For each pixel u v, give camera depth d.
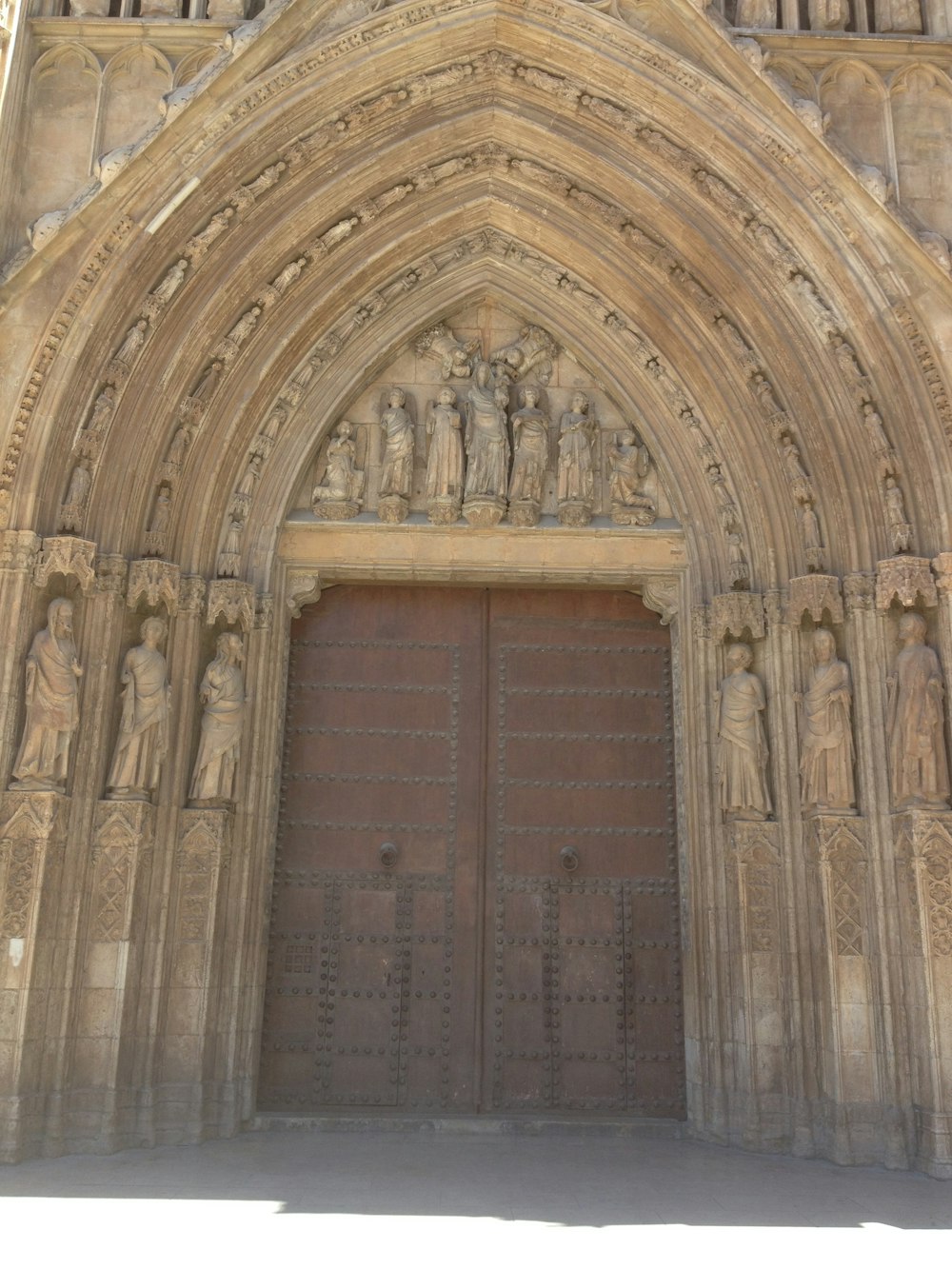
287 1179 9.08
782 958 11.29
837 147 11.41
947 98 12.09
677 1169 9.85
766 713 11.97
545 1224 7.81
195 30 11.88
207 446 12.27
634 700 12.95
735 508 12.59
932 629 11.27
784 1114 10.95
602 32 11.84
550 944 12.22
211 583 12.02
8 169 11.33
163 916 11.04
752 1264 7.03
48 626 10.83
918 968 10.48
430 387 13.40
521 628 13.13
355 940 12.15
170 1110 10.77
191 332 11.94
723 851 11.79
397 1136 11.16
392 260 13.07
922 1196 9.09
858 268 11.45
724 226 12.12
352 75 11.83
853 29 12.52
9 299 10.99
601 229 12.88
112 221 11.16
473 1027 11.96
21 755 10.48
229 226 11.93
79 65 11.93
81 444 11.30
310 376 12.89
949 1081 10.09
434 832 12.49
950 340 11.19
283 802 12.47
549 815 12.59
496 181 13.09
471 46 12.17
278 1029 11.87
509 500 12.92
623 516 12.92
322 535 12.84
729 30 11.67
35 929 10.15
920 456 11.36
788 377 12.16
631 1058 11.93
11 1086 9.80
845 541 11.79
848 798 11.22
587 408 13.28
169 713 11.34
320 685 12.84
